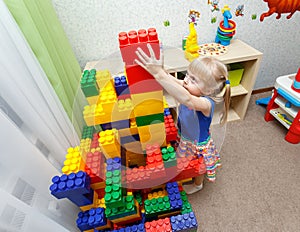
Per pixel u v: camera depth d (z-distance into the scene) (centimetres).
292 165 119
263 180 113
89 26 118
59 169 90
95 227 81
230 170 119
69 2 108
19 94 68
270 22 138
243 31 139
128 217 84
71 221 88
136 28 124
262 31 142
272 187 109
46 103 83
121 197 72
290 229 93
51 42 89
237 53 121
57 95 90
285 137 133
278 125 145
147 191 95
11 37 65
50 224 65
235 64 139
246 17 133
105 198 71
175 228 79
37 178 71
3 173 58
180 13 123
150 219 91
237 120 152
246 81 138
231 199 106
